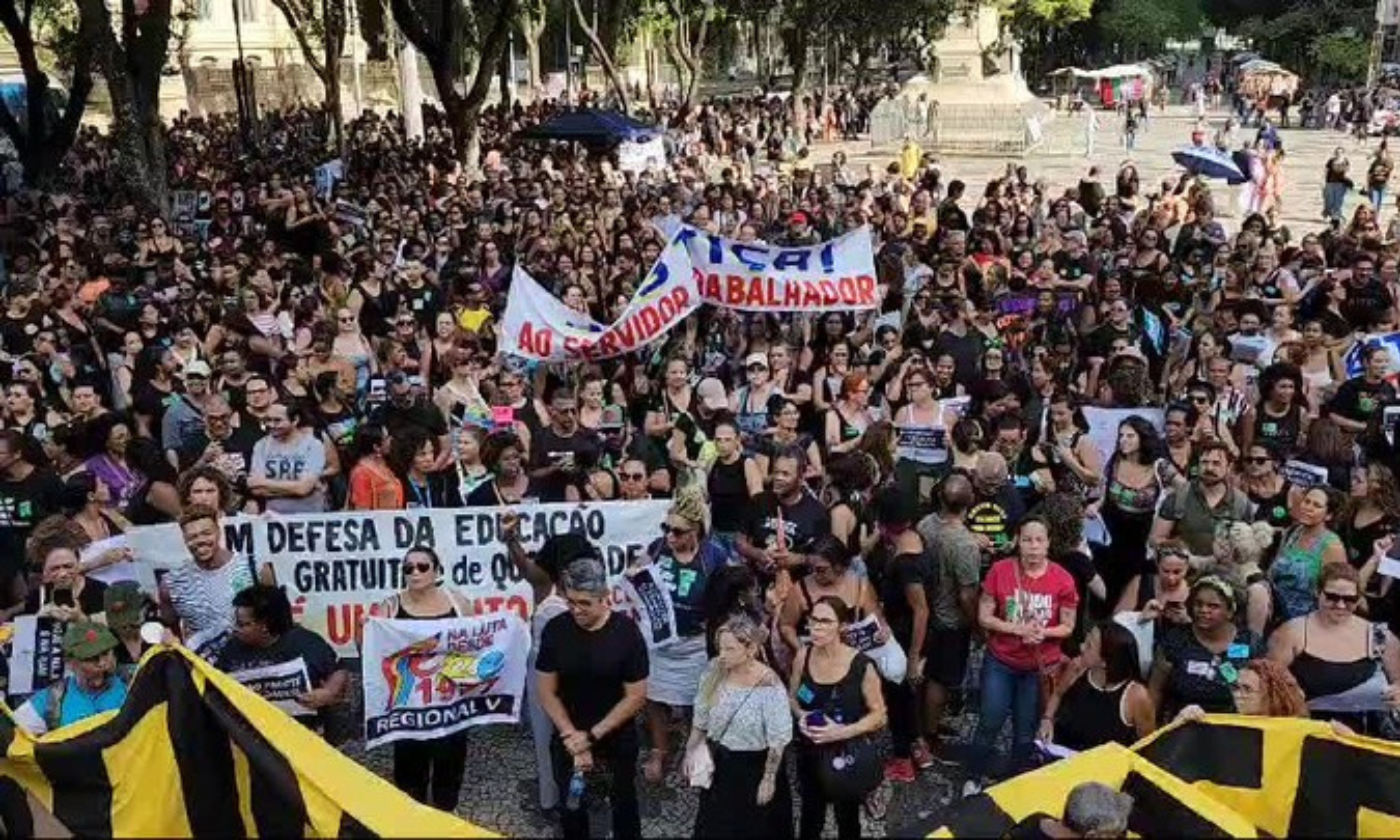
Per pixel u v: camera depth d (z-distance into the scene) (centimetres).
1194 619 593
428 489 838
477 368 1059
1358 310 1230
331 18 3412
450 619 632
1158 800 520
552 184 2402
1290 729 558
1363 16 6912
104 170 3052
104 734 546
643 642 592
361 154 3192
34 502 774
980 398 952
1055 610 649
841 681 572
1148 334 1204
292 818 518
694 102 4288
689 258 1144
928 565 689
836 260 1168
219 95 5875
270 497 837
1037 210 1980
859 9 5259
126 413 955
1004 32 4772
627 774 600
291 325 1325
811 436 961
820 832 611
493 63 2881
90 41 2131
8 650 682
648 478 826
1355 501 754
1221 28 8394
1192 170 2352
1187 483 763
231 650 605
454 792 654
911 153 3130
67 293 1292
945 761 719
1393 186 3269
